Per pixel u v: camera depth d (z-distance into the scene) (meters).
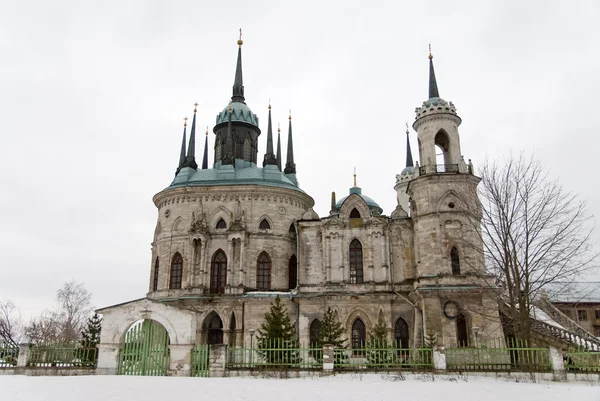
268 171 73.75
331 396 25.73
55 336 81.56
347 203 62.53
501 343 48.06
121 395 26.05
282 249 68.31
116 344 36.97
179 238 68.62
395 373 33.94
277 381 31.41
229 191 69.69
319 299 58.88
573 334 47.44
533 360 34.00
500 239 40.44
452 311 51.03
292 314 60.97
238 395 25.92
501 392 27.28
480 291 50.94
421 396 25.92
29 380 31.62
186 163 76.69
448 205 54.97
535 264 40.19
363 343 57.03
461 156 57.56
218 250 68.00
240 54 89.81
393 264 60.03
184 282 66.31
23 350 37.47
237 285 64.56
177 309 36.88
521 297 38.81
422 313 52.91
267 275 67.25
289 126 86.31
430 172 56.44
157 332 37.19
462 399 25.17
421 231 55.53
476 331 50.00
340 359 36.28
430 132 58.41
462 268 52.81
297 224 64.19
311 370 34.12
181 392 26.78
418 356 36.28
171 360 35.78
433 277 52.66
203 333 63.00
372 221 61.25
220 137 82.69
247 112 84.19
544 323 49.03
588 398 25.03
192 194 70.06
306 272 61.66
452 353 35.81
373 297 57.78
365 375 33.75
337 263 60.56
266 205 69.50
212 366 34.78
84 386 28.84
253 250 67.50
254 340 60.06
